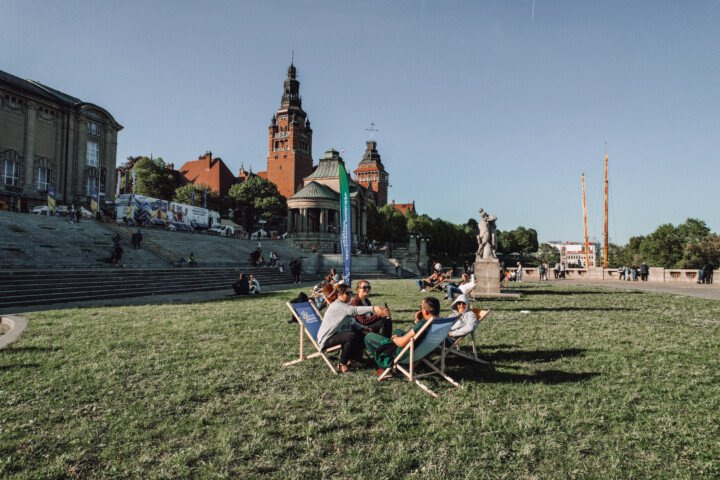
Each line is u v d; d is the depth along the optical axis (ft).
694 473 12.67
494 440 14.65
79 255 87.71
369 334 21.84
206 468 12.85
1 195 155.74
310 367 23.29
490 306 51.08
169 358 24.89
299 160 371.35
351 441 14.75
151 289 70.38
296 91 380.58
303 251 190.70
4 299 49.80
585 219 186.39
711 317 41.57
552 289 81.97
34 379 20.72
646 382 20.51
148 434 15.07
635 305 52.39
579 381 20.68
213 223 202.28
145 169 261.85
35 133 167.43
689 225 273.13
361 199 246.88
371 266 176.04
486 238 66.54
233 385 20.24
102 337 30.73
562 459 13.56
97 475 12.57
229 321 38.47
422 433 15.31
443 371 21.40
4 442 14.30
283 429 15.61
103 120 191.62
